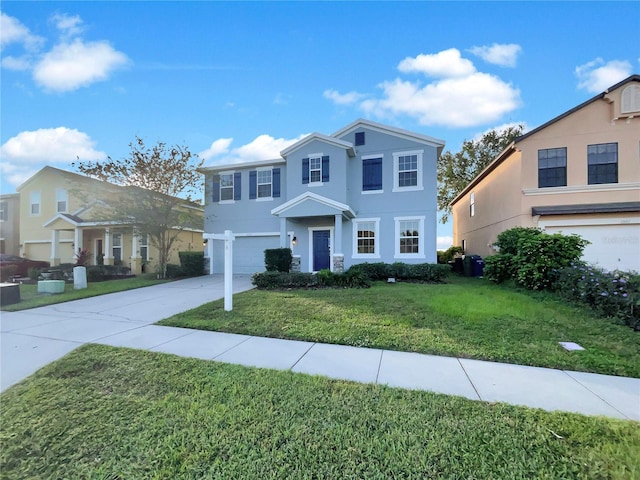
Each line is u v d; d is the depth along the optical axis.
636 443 2.30
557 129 11.38
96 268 13.98
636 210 10.31
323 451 2.25
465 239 20.42
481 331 5.15
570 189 11.12
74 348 4.71
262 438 2.42
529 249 8.65
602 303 6.18
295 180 13.68
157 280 13.12
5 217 20.20
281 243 12.73
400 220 12.99
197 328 5.76
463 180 23.62
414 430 2.49
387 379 3.53
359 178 13.56
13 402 3.12
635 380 3.50
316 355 4.33
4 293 8.20
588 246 10.83
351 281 9.98
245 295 8.64
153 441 2.43
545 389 3.27
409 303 7.17
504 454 2.20
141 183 13.60
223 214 15.66
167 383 3.45
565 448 2.25
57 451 2.37
